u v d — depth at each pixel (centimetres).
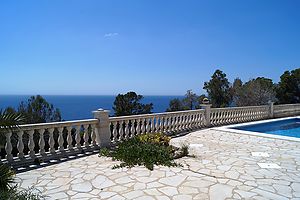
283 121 1872
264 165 702
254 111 1880
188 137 1166
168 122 1259
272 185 557
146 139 900
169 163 703
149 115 1147
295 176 614
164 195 505
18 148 729
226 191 523
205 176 613
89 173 645
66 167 703
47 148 948
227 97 3050
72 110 10894
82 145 943
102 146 934
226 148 920
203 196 500
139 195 506
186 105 3253
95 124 925
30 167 706
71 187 554
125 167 688
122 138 1027
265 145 968
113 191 528
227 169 666
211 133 1273
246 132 1275
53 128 800
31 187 555
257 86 2903
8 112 517
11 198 434
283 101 2858
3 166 489
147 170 660
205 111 1490
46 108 1515
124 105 2377
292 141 1045
